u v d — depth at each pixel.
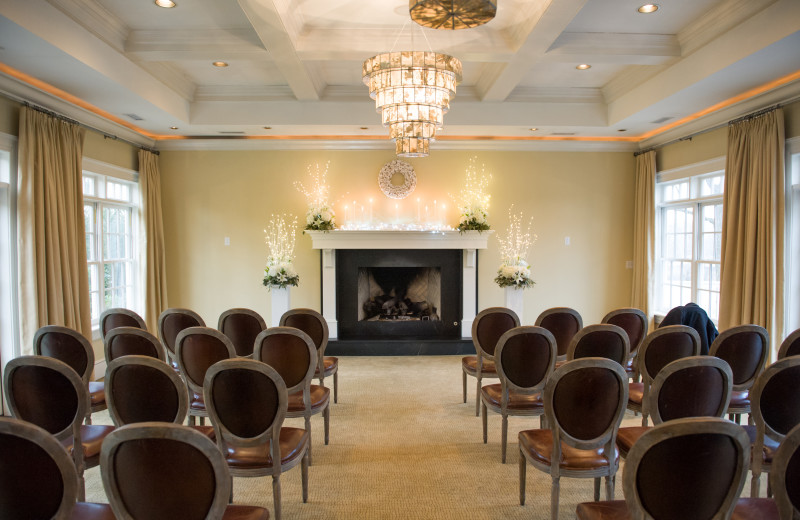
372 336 7.11
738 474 1.60
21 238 4.45
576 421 2.36
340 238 6.76
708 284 6.03
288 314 4.02
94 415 4.45
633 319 4.17
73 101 5.08
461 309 7.00
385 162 7.04
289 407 3.24
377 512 2.79
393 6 3.85
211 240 7.04
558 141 7.06
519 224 7.12
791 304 4.76
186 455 1.58
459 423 4.17
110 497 1.61
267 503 2.88
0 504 1.57
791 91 4.50
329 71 5.44
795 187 4.68
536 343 3.19
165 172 7.00
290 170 7.02
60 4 3.56
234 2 3.73
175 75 5.41
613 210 7.19
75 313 5.02
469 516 2.75
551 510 2.55
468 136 6.99
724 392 2.37
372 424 4.15
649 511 1.66
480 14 2.87
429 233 6.75
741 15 3.79
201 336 3.07
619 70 5.39
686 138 6.10
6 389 2.43
